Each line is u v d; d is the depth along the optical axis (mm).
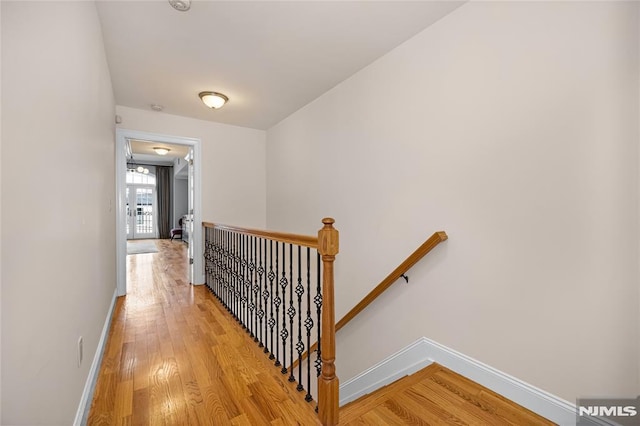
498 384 1557
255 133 4484
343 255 2789
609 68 1204
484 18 1645
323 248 1374
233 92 3080
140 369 1820
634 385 1159
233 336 2314
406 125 2141
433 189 1935
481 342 1651
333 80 2799
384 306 2297
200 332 2387
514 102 1512
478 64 1674
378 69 2396
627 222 1165
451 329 1808
